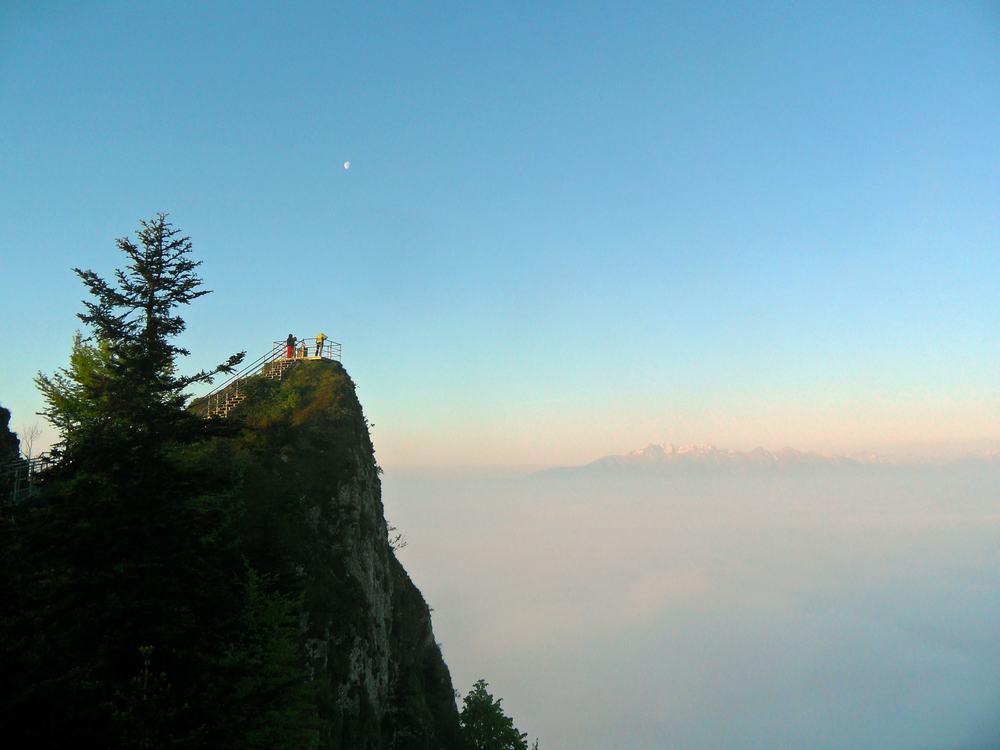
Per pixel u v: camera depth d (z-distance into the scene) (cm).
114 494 1708
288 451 3853
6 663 1267
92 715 1327
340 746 2894
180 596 1659
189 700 1521
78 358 2716
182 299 1934
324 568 3328
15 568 1510
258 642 2108
